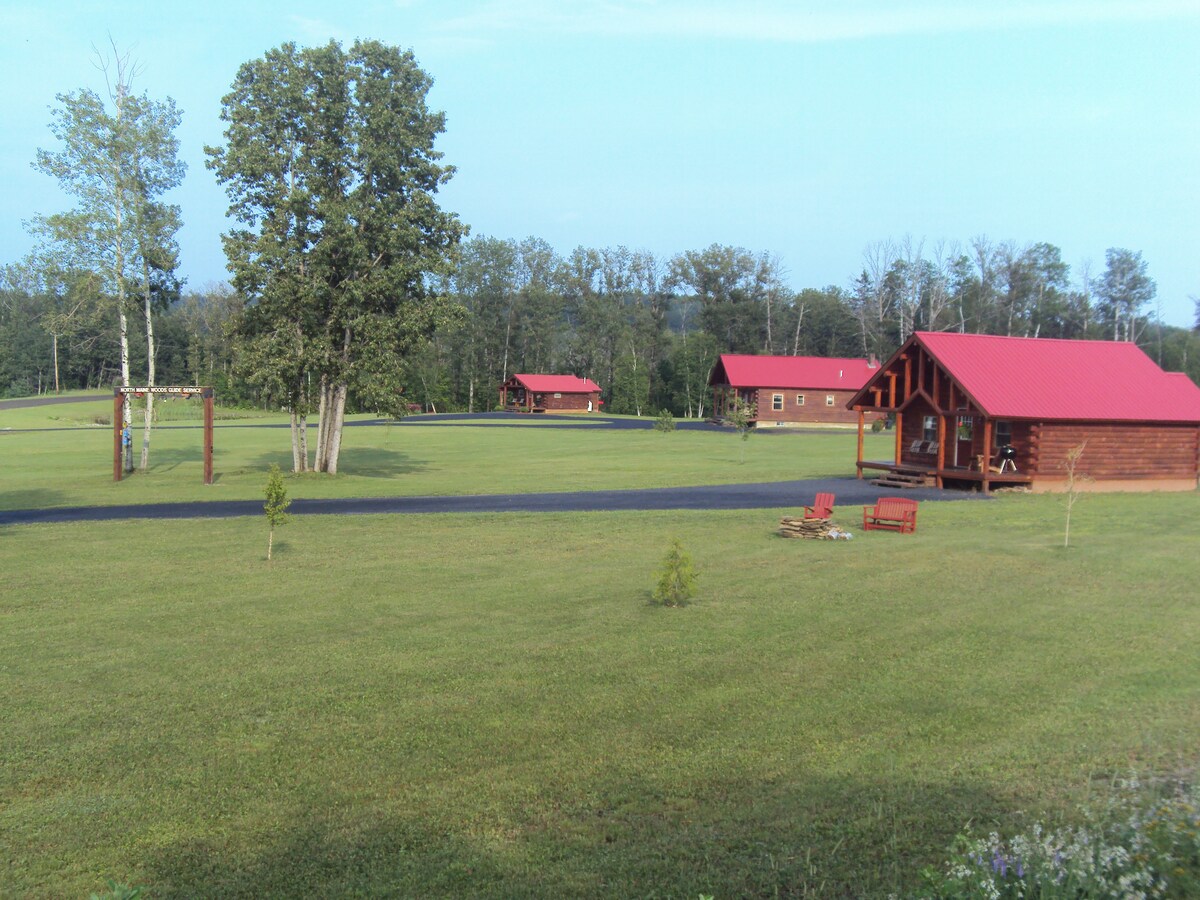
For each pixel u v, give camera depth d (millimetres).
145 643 12094
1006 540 20188
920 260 104375
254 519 23969
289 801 7469
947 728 8805
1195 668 10664
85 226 35625
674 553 14211
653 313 123500
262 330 35344
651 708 9484
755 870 6262
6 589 15391
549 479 35406
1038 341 35188
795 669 10734
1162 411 32000
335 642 12109
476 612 13734
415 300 37000
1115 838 6125
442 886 6164
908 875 6102
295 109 34625
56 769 8125
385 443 56531
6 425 73750
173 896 6086
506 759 8250
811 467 40938
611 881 6176
